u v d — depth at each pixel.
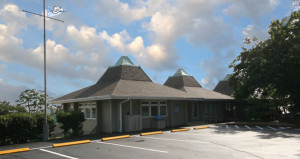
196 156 9.65
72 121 16.92
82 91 23.53
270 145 11.87
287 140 13.38
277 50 24.86
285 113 27.38
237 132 17.88
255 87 25.12
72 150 11.43
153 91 21.38
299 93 24.61
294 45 24.38
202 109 28.30
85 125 21.14
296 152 10.09
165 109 23.36
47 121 16.08
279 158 9.06
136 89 20.52
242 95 26.31
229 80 29.08
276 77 25.23
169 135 16.45
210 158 9.27
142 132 18.34
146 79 25.03
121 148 11.73
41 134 15.74
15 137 14.50
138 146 12.20
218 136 15.67
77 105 22.86
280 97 27.80
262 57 26.17
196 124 25.58
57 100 23.83
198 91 28.86
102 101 20.11
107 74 25.03
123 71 23.58
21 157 10.07
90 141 14.29
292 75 24.03
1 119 13.88
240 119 32.19
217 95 29.48
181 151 10.73
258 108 27.70
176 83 30.72
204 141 13.55
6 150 11.61
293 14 25.58
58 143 13.64
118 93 18.08
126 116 19.44
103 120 19.83
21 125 14.67
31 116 15.23
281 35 25.05
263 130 18.98
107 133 18.72
